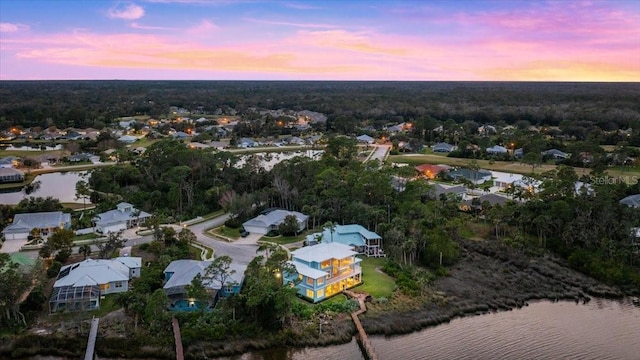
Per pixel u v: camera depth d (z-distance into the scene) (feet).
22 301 215.72
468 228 341.82
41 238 316.81
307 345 204.13
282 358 196.54
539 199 355.15
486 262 294.66
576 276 277.23
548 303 251.80
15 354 189.47
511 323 228.84
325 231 311.47
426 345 207.92
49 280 249.14
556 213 318.04
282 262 228.22
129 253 290.35
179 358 186.60
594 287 264.93
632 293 260.62
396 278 263.90
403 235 291.58
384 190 360.48
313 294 232.94
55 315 212.84
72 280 229.86
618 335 217.97
